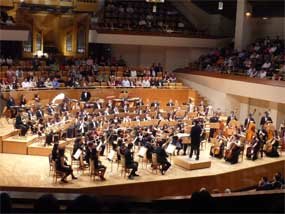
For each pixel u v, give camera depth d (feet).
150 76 96.07
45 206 12.96
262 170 60.39
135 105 81.51
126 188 48.93
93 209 12.55
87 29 99.96
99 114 71.67
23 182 47.09
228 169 56.95
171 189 51.67
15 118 67.31
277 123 79.56
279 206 15.62
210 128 71.46
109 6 106.52
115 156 57.06
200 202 14.06
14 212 16.48
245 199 16.10
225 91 88.53
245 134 69.00
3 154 58.65
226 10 109.81
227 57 97.55
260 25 101.86
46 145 59.47
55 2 95.50
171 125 68.69
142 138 59.77
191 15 112.57
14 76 80.02
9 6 92.02
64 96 77.71
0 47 93.35
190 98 90.27
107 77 89.81
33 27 94.73
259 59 90.48
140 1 109.60
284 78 78.64
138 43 100.99
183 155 60.03
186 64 108.58
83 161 52.65
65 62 94.68
